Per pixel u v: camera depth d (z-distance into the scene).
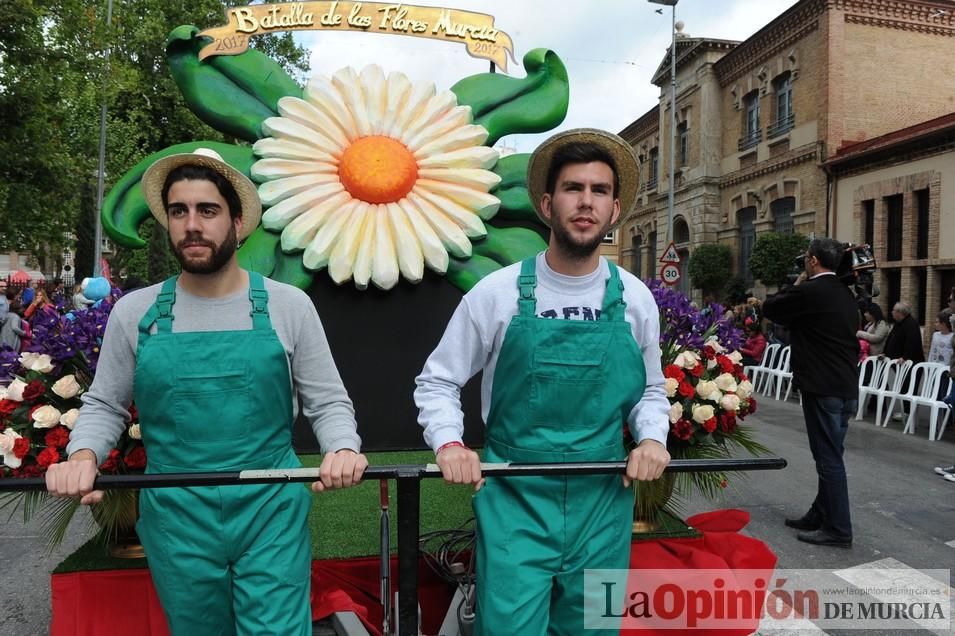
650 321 1.82
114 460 2.34
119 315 1.72
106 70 13.16
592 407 1.69
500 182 3.42
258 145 3.21
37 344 2.51
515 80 3.60
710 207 17.55
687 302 3.07
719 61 17.06
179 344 1.64
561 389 1.67
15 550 3.63
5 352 2.52
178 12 18.14
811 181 13.80
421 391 1.77
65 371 2.54
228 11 3.39
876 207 12.13
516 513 1.69
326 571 2.45
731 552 2.67
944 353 7.04
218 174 1.71
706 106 17.41
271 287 1.78
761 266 13.52
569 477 1.68
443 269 3.22
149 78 17.80
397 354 3.27
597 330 1.69
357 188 3.20
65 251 22.06
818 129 13.55
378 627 2.33
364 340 3.24
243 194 1.79
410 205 3.25
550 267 1.78
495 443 1.78
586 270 1.76
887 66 13.39
